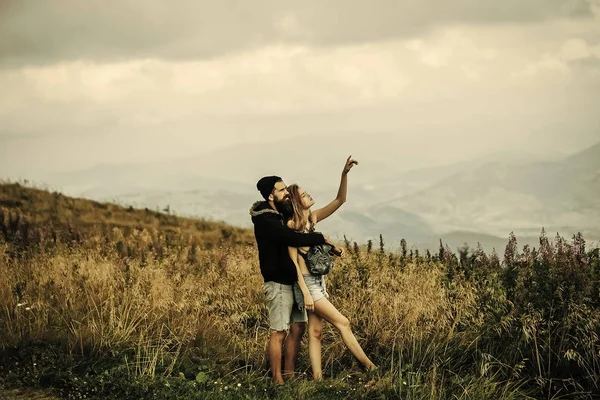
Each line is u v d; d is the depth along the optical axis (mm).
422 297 7730
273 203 6828
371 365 6660
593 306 6824
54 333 7570
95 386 6324
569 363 6660
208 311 8750
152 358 6988
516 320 6953
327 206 7094
